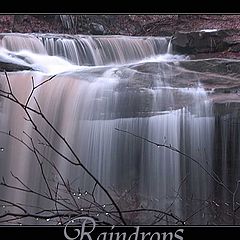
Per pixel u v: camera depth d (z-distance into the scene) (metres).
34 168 9.06
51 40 14.38
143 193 8.79
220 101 8.99
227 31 16.20
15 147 9.41
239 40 15.84
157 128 9.02
